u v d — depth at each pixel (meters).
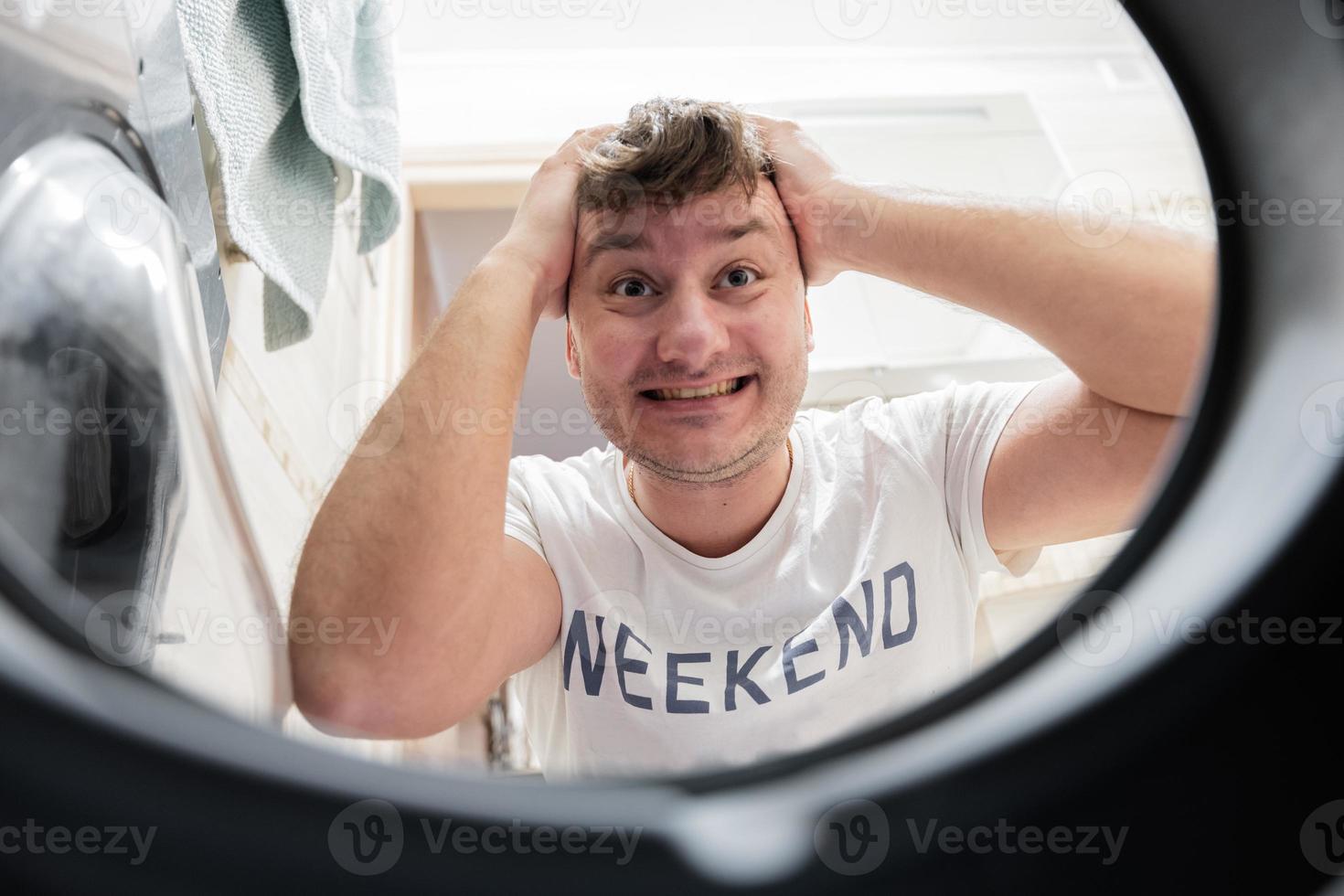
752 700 0.81
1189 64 0.22
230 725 0.14
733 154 0.83
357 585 0.62
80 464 0.29
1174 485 0.18
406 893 0.13
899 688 0.83
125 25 0.37
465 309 0.75
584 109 1.64
